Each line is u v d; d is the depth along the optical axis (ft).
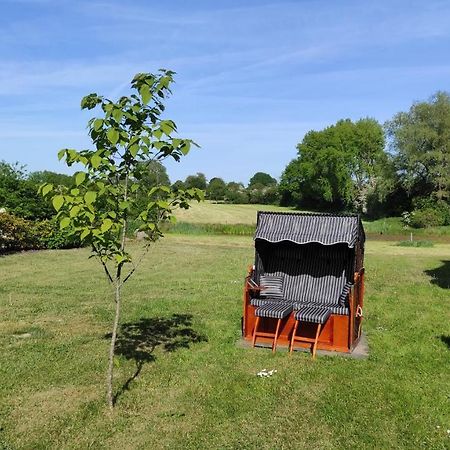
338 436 18.79
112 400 21.44
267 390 23.04
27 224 78.02
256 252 34.78
